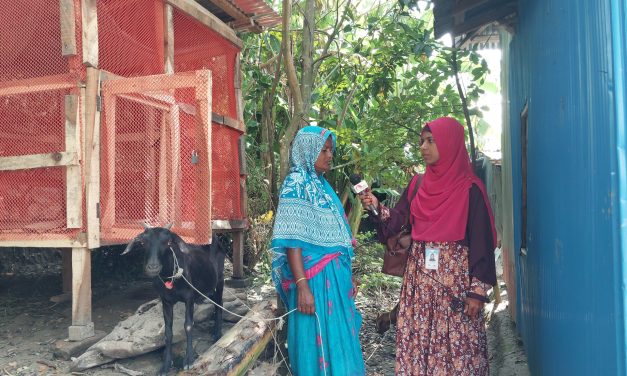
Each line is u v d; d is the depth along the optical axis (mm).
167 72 5160
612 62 1824
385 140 6180
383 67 6617
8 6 4633
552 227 2975
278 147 7977
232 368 3535
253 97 7805
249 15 6891
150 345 3912
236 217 6375
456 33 5078
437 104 6152
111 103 4355
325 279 3555
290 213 3490
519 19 4496
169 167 4375
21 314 5129
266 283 6805
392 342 5453
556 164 2828
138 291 6039
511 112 5461
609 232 1881
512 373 4387
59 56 4562
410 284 3596
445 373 3449
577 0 2309
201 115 4148
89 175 4246
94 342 4211
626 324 1774
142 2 4934
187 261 3842
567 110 2537
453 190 3465
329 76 7352
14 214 4461
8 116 4594
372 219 3826
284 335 4590
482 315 3516
